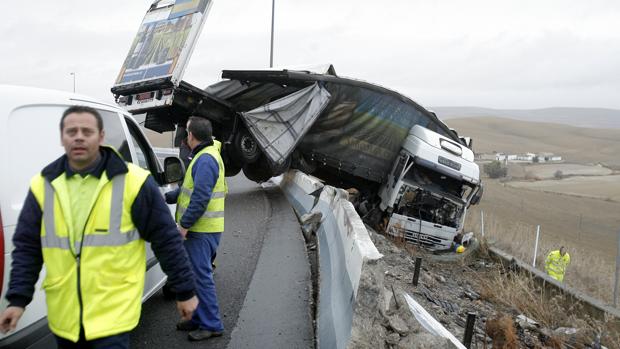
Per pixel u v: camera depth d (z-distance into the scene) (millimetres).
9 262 2842
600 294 12898
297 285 5977
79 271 2518
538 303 9492
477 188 13961
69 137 2486
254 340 4512
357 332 3547
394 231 13164
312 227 8500
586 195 61094
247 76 11969
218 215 4469
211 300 4465
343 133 13070
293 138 11945
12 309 2488
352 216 5500
